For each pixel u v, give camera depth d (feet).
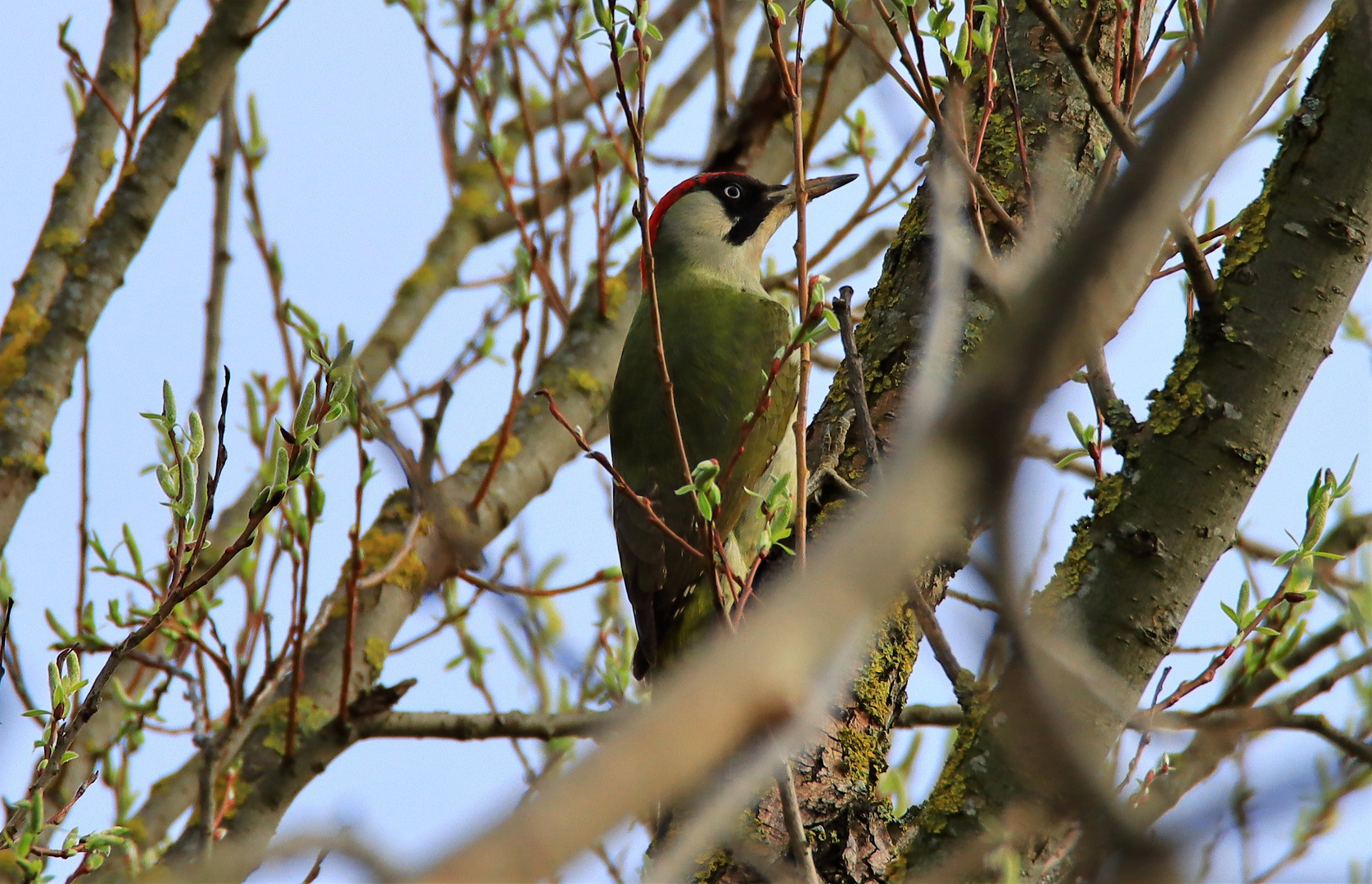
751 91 41.96
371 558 34.94
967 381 4.96
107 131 38.40
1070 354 5.63
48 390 34.65
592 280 40.83
